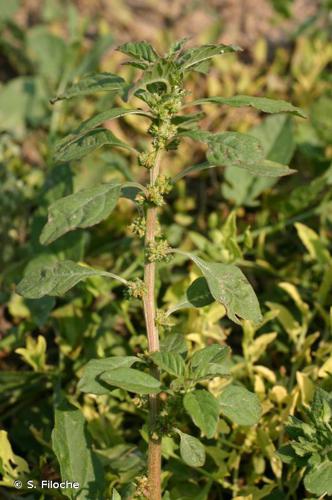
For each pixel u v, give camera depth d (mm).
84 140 624
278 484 705
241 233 910
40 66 1108
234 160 592
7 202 920
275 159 899
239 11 1269
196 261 613
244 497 664
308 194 870
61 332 814
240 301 609
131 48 610
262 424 721
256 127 908
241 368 765
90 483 664
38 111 1072
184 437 602
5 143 988
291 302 850
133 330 797
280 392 716
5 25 1202
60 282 625
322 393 621
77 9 1271
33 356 780
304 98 1033
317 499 643
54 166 844
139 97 614
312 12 1260
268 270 860
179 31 1238
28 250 876
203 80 1044
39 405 813
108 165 876
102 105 983
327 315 787
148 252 615
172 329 764
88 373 603
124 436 772
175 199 971
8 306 877
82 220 598
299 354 766
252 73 1091
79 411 677
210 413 563
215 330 762
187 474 716
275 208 919
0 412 820
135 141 1009
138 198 627
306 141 950
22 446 789
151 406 618
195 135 607
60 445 663
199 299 637
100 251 912
